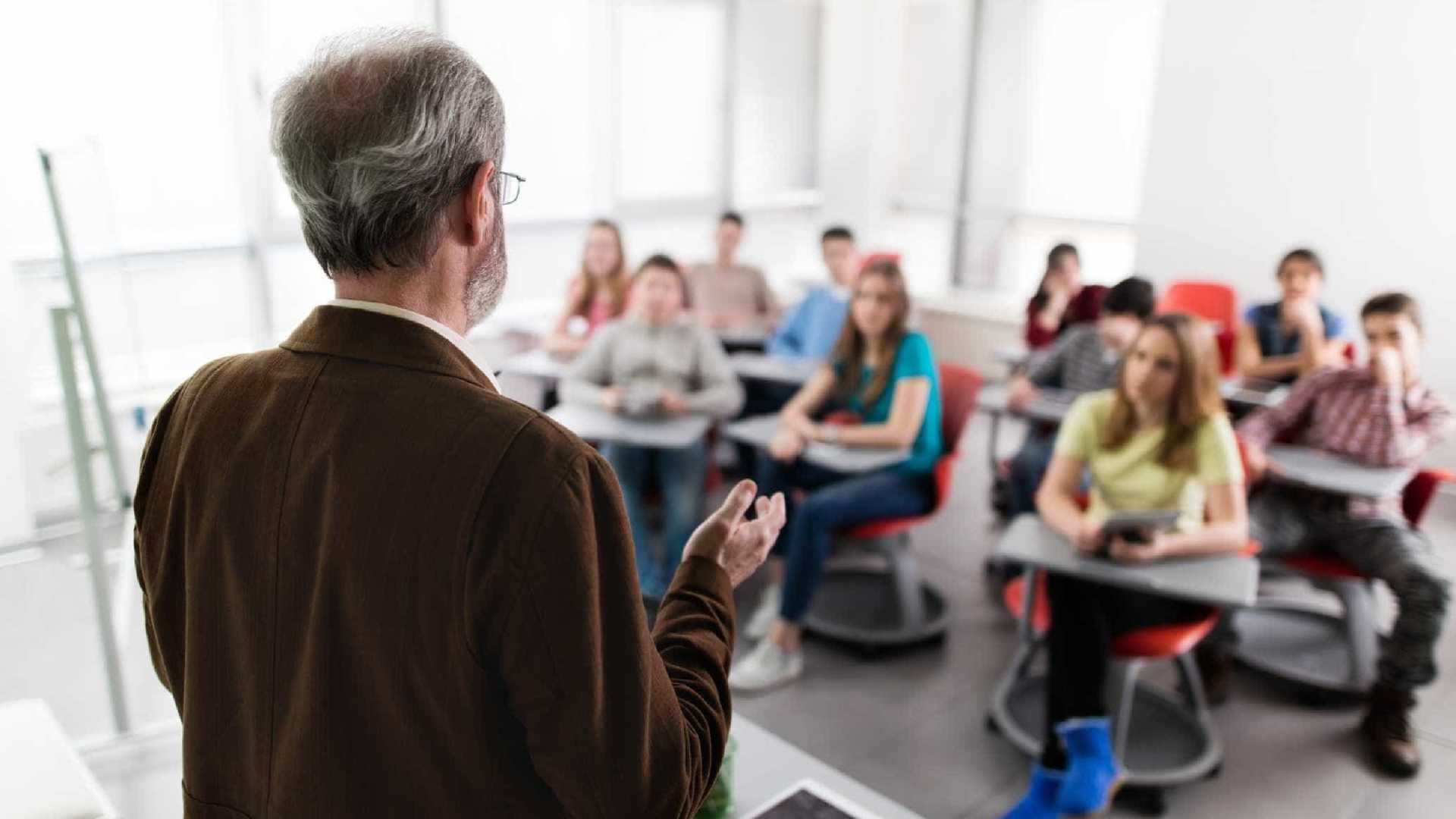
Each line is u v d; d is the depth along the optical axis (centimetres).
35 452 411
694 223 688
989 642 349
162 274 468
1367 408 315
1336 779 276
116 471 211
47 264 384
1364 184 490
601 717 70
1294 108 503
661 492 371
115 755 206
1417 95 470
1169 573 240
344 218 71
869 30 672
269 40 470
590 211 629
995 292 673
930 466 338
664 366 384
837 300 482
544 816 75
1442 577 283
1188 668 290
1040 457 379
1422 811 263
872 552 421
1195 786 272
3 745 163
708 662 82
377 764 74
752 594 378
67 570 384
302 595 73
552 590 68
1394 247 487
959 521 456
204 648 80
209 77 464
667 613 85
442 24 532
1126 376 270
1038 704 309
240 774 80
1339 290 505
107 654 216
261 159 477
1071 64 611
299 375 75
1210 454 264
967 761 282
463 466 69
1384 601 370
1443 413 316
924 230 700
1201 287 509
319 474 72
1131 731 293
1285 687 322
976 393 345
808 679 325
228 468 76
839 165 707
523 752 74
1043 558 247
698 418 356
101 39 426
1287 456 322
